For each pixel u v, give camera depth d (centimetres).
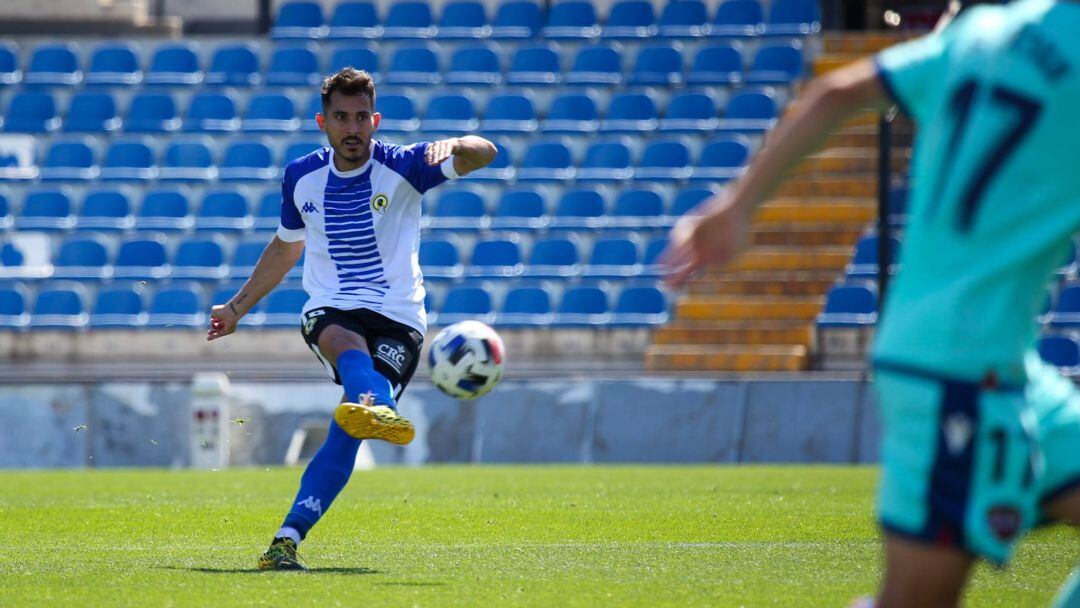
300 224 2105
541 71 8594
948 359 959
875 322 6412
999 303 957
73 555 2216
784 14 8800
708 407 5450
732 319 6744
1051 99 941
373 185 2036
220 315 2145
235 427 5509
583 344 6606
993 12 991
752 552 2191
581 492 3666
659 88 8294
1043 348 6112
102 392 5519
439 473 4681
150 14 9544
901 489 972
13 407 5538
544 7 9138
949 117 971
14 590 1741
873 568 1959
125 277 7144
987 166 952
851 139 7481
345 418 1803
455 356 2217
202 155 7944
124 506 3300
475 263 7175
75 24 9319
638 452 5459
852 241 7019
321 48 8719
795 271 6938
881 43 8344
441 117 8200
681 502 3288
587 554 2167
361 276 2041
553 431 5509
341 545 2347
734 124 8006
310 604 1595
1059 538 2369
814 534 2497
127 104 8381
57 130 8206
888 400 988
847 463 5325
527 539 2439
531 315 6844
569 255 7188
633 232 7306
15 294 7000
